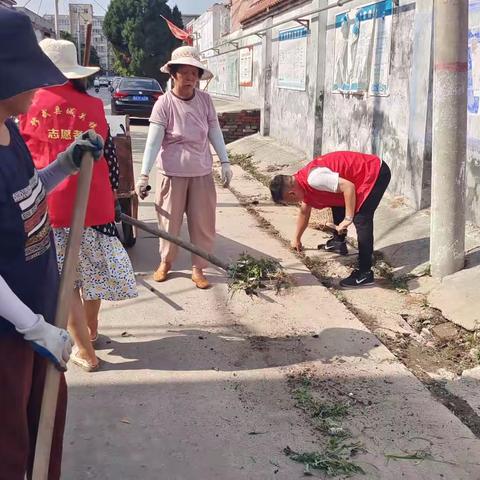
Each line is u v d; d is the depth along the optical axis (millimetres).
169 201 4523
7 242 1819
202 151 4469
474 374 3453
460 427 2906
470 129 5219
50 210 3109
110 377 3332
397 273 4938
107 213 3193
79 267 3227
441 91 4293
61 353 1838
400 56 6305
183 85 4336
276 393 3199
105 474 2572
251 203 7605
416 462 2660
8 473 1911
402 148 6305
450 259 4539
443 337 3945
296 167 9633
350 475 2576
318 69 8859
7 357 1843
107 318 4078
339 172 4547
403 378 3354
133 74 41156
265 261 4426
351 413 3020
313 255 5496
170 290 4590
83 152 2258
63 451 2709
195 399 3135
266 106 12719
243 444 2777
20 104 1760
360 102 7480
